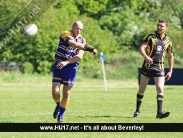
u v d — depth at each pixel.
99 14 146.50
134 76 124.25
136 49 138.50
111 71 124.94
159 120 36.06
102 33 136.12
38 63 123.19
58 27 126.69
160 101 36.47
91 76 122.62
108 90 79.94
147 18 149.00
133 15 148.12
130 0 151.00
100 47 131.88
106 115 39.53
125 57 131.75
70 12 137.62
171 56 37.81
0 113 40.94
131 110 44.47
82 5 143.75
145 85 38.06
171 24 146.25
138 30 143.12
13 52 122.19
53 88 32.47
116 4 150.88
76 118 36.88
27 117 37.47
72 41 31.36
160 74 37.06
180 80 92.38
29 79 111.19
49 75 121.31
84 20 135.62
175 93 72.56
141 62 130.38
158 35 37.09
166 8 152.00
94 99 58.91
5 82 105.12
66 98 32.88
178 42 138.75
